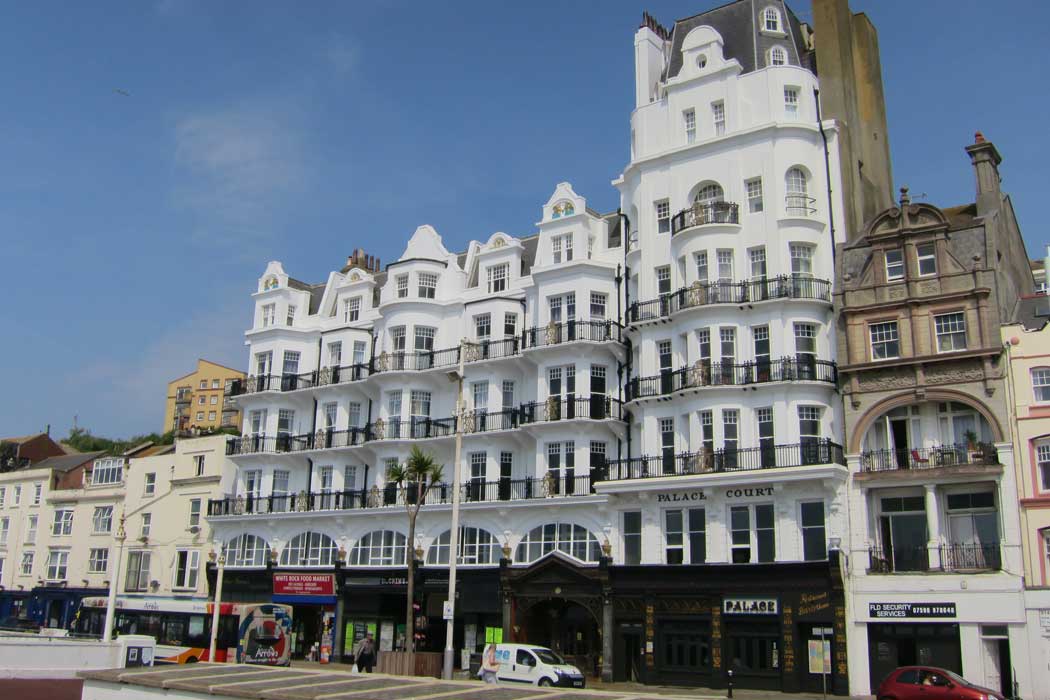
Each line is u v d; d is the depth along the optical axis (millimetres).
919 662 33500
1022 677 31453
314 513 50938
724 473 37281
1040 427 33188
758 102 42438
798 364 37938
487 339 49094
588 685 37281
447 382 50031
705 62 44188
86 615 45469
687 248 41375
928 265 36812
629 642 39156
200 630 40500
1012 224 41094
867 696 33188
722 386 38562
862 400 36781
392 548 48375
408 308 51156
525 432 45062
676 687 36625
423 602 46344
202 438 59438
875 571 34750
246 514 53969
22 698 26641
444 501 47000
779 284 39188
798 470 35656
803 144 41281
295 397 56250
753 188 41562
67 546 65062
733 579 36375
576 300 45156
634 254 44500
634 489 39469
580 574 40031
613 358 44500
